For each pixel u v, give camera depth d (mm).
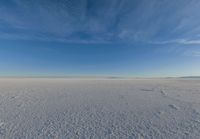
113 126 4855
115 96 11266
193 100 9555
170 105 8039
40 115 5965
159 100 9578
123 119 5605
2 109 6773
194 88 17797
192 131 4414
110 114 6277
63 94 12070
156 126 4867
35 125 4816
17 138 3834
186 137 4008
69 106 7684
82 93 12898
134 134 4223
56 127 4680
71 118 5656
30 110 6703
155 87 19391
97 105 8016
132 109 7164
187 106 7797
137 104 8312
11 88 15852
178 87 19375
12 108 6980
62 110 6836
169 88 17906
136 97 10812
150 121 5379
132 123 5156
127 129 4602
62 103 8422
